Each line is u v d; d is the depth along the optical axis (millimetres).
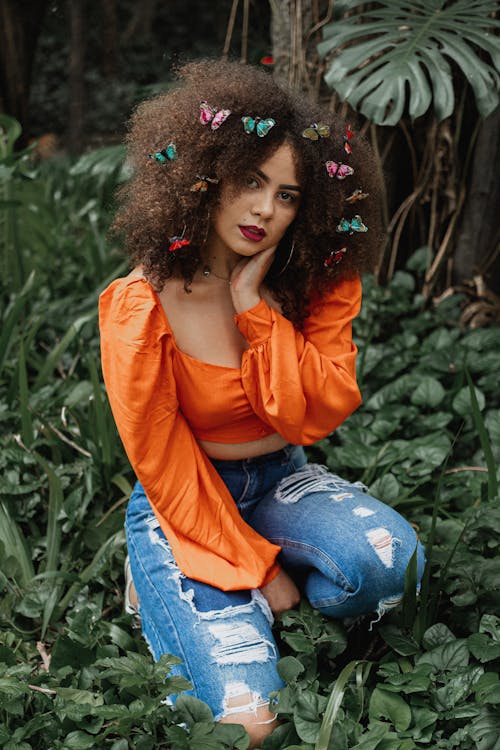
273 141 1592
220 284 1752
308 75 2957
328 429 1803
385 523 1713
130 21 11141
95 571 2045
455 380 2742
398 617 1849
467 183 3088
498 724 1518
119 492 2379
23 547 2102
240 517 1796
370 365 2814
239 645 1605
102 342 1693
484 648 1613
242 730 1505
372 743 1463
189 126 1619
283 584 1795
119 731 1560
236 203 1623
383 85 2438
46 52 10578
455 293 3186
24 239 4074
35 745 1605
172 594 1685
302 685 1641
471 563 1877
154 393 1655
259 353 1686
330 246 1749
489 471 2078
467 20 2602
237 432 1787
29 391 2793
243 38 3291
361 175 1740
